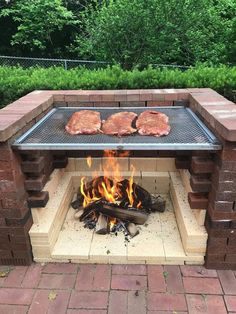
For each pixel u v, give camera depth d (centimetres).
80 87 340
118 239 238
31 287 203
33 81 345
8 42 1087
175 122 237
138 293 197
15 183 195
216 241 206
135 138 207
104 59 767
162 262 221
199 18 716
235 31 677
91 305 189
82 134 214
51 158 269
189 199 218
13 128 189
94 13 809
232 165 182
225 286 201
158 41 715
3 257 221
